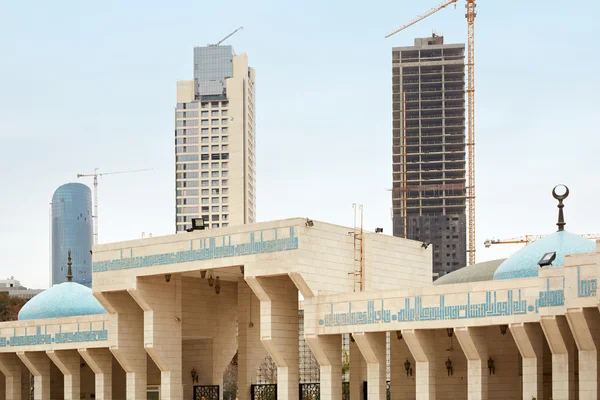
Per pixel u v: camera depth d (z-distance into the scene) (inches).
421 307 2532.0
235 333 3540.8
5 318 7509.8
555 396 2247.8
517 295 2349.9
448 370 2822.3
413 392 2952.8
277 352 2856.8
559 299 2217.0
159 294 3196.4
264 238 2832.2
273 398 3245.6
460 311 2453.2
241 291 3376.0
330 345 2768.2
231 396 4190.5
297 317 2935.5
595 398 2149.4
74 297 3868.1
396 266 3137.3
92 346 3437.5
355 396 3019.2
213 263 2947.8
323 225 2847.0
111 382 3540.8
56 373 4094.5
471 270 3538.4
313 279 2775.6
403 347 2987.2
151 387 3533.5
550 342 2253.9
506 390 2672.2
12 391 3932.1
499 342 2696.9
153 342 3152.1
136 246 3174.2
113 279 3218.5
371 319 2632.9
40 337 3663.9
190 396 3484.3
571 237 2566.4
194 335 3385.8
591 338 2159.2
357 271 2960.1
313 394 2989.7
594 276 2128.4
